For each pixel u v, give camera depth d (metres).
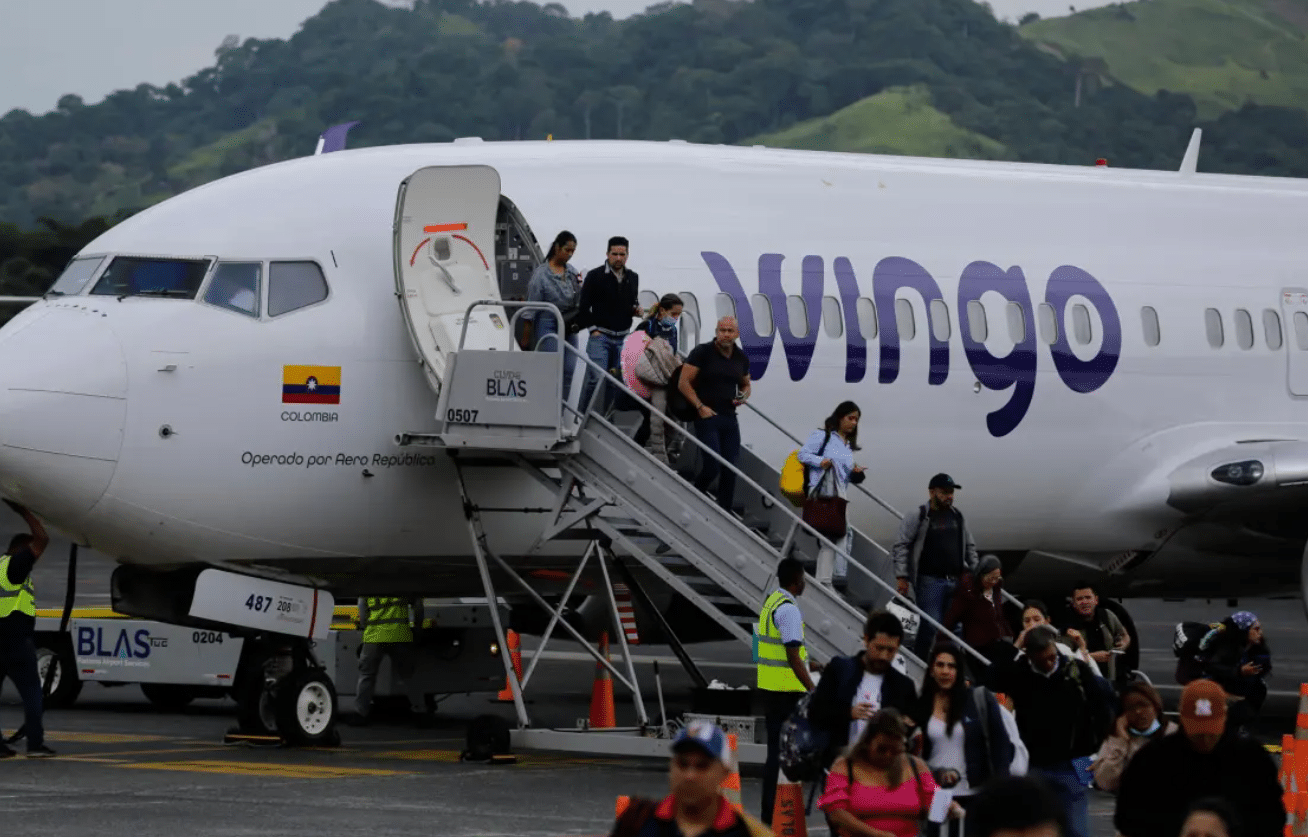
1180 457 50.69
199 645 48.09
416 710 50.28
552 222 43.34
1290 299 52.88
